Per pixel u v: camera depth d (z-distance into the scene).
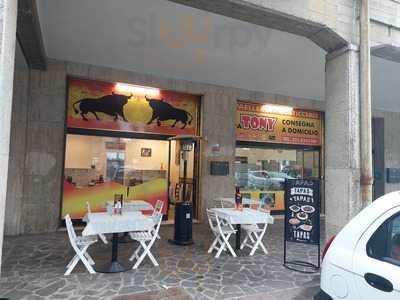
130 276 4.29
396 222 2.11
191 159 8.50
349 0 4.60
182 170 8.41
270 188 9.41
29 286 3.87
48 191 6.62
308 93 9.00
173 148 8.27
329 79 4.87
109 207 5.48
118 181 7.64
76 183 7.16
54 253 5.21
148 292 3.78
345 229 2.36
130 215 4.93
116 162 7.64
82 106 7.20
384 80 7.51
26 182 6.46
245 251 5.66
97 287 3.88
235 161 8.77
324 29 4.43
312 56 6.18
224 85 8.40
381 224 2.15
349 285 2.12
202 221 8.07
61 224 6.91
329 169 4.78
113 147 7.62
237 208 5.91
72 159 7.15
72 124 7.11
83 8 4.53
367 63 4.41
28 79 6.52
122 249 5.53
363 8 4.44
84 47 6.01
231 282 4.17
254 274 4.48
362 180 4.36
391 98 9.29
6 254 5.10
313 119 10.06
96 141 7.44
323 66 6.73
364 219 2.27
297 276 4.43
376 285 1.96
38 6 4.43
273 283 4.16
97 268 4.51
